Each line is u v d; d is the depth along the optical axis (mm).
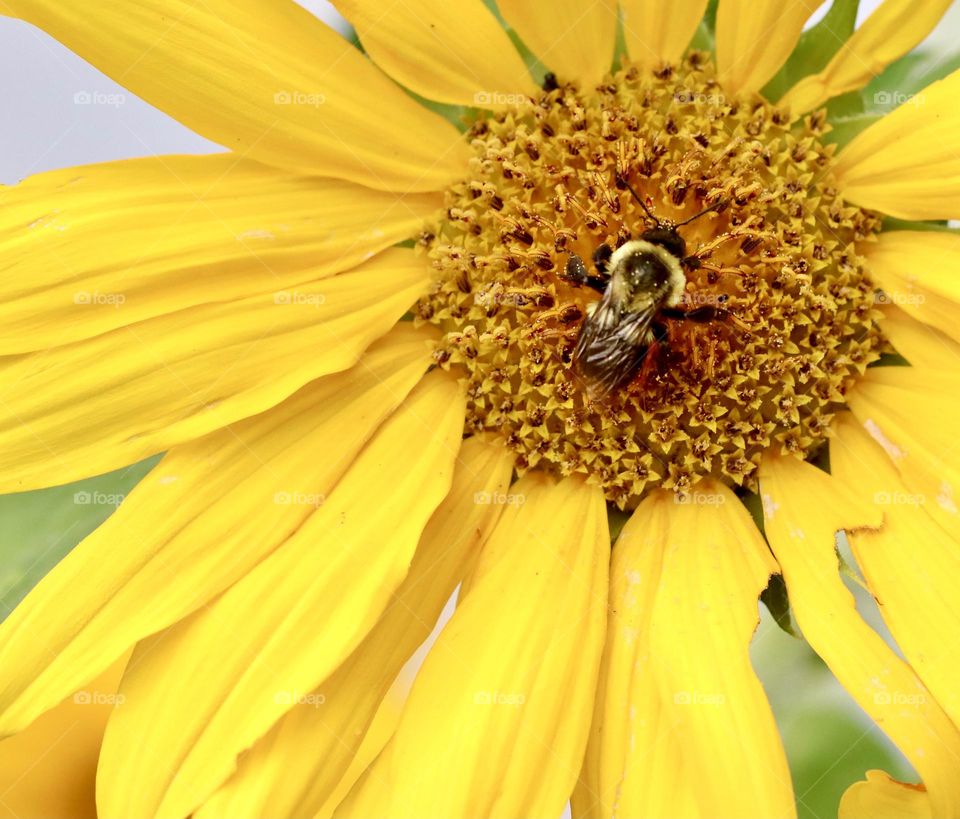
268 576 137
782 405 142
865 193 142
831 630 134
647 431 143
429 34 143
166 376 136
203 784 132
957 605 134
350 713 137
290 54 139
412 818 131
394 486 142
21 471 133
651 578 141
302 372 141
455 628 138
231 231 139
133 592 135
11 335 133
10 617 133
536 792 133
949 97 139
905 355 142
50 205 135
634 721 136
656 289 136
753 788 128
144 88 135
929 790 127
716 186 142
